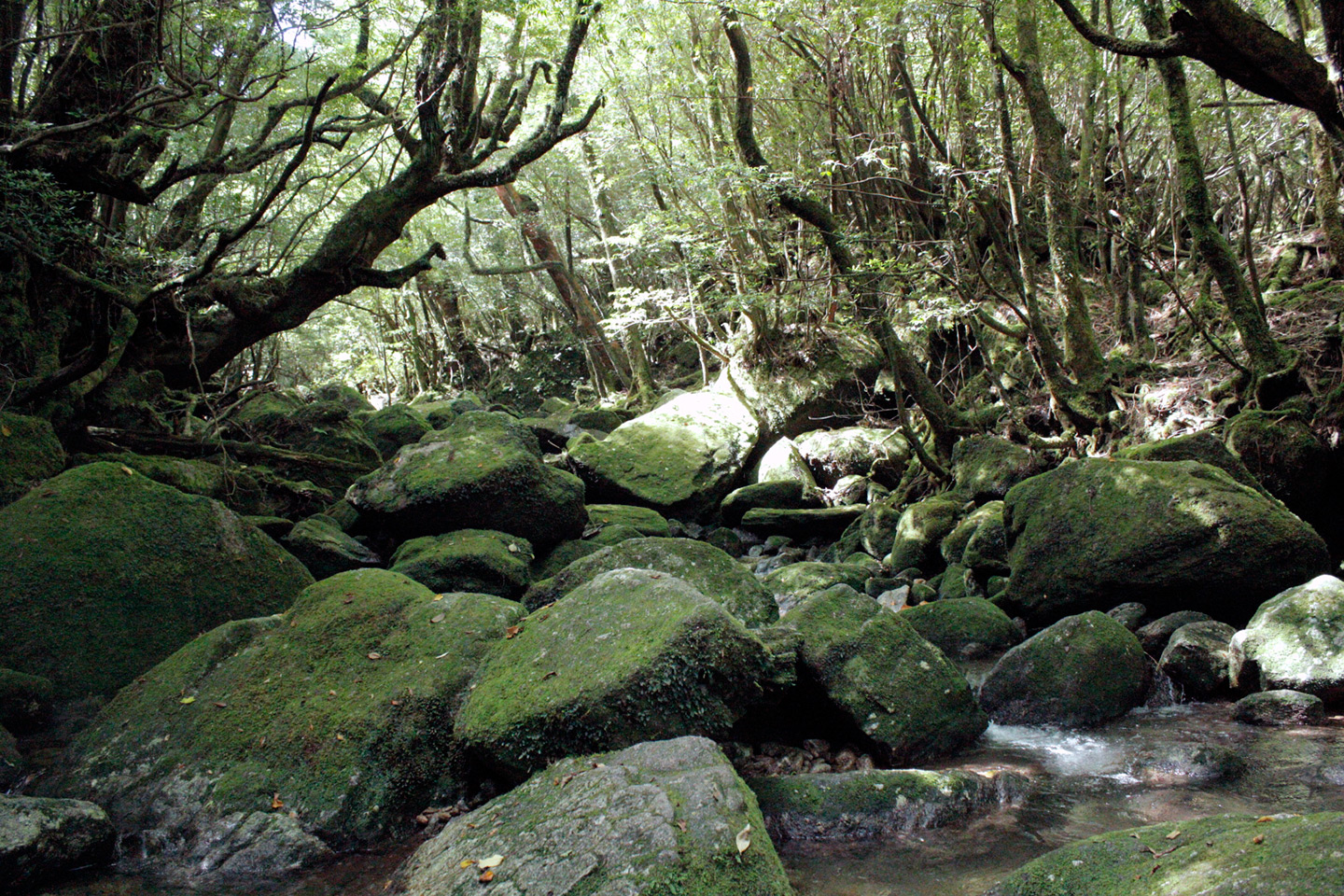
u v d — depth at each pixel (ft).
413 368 102.53
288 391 53.67
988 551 28.17
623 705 13.38
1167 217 43.57
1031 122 33.96
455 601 17.72
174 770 14.75
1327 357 28.73
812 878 11.87
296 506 37.99
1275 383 28.12
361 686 15.85
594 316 75.56
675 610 14.58
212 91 32.09
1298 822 8.62
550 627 15.66
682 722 13.74
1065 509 24.36
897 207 44.04
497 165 37.01
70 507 20.93
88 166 28.91
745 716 15.97
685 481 48.29
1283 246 38.06
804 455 48.19
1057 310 42.14
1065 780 14.83
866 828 13.21
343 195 60.29
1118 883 8.92
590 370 86.17
